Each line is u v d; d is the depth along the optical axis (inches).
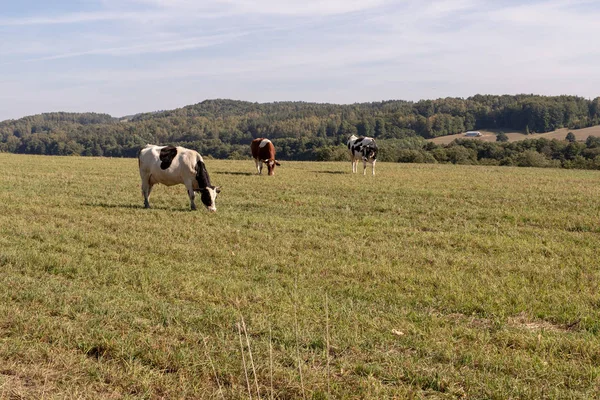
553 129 5354.3
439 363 211.2
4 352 212.2
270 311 267.0
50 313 261.4
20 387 188.2
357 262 371.9
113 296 286.5
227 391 187.9
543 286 315.0
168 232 467.2
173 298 287.1
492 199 752.3
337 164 1594.5
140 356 213.6
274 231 490.9
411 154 2405.3
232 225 515.8
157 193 761.0
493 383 192.2
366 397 182.7
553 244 441.1
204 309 269.3
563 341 229.8
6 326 241.3
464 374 200.7
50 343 225.8
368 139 1130.7
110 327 241.6
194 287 304.2
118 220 522.0
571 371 201.6
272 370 199.0
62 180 934.4
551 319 265.3
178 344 223.6
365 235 479.5
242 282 316.2
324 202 696.4
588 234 500.4
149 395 185.3
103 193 756.0
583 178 1203.2
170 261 367.6
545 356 217.9
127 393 186.2
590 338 235.1
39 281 312.7
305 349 222.5
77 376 196.4
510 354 219.3
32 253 372.5
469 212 624.4
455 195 789.2
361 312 268.8
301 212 620.1
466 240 455.5
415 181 1001.5
